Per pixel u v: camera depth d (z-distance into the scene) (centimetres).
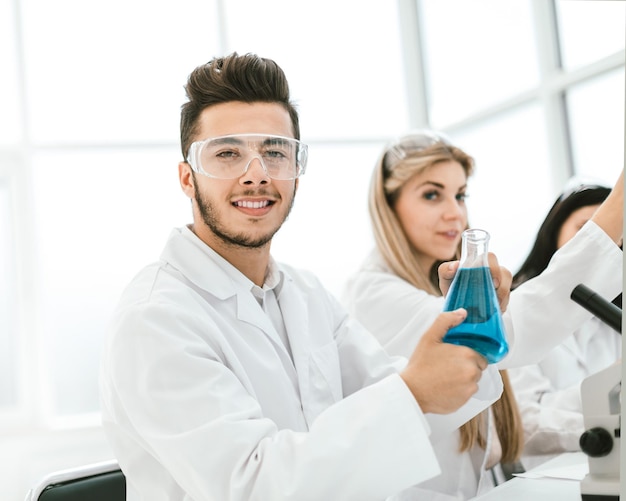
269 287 134
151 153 351
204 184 117
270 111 120
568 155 319
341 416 92
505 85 357
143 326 103
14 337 342
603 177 299
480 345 93
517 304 137
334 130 393
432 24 412
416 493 154
